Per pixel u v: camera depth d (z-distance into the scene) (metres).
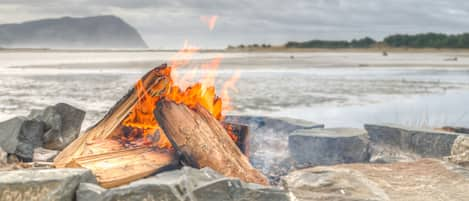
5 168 4.85
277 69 50.41
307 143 7.17
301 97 19.50
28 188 3.48
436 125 11.79
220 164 4.94
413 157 7.12
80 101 16.75
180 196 3.62
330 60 92.06
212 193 3.70
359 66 61.16
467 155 5.48
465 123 12.23
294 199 3.87
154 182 3.66
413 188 4.48
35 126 6.54
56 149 6.85
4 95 18.95
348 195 4.05
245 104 16.53
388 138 7.57
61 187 3.56
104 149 5.19
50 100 17.09
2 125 6.12
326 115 13.83
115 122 5.64
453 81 31.31
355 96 20.30
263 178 5.05
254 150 7.73
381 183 4.58
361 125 11.82
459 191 4.39
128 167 4.75
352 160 7.05
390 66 61.47
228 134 6.07
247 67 55.94
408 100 18.69
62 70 43.69
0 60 83.88
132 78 31.38
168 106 5.16
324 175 4.66
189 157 4.89
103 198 3.58
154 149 5.25
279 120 8.62
